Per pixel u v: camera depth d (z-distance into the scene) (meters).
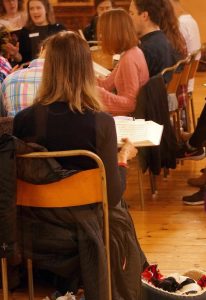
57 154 2.55
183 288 3.09
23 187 2.62
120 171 2.90
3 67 4.32
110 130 2.68
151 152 4.75
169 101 5.16
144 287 3.05
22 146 2.53
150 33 5.11
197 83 7.24
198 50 5.78
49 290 3.36
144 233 4.35
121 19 4.71
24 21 5.44
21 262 2.90
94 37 5.59
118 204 2.81
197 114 6.64
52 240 2.66
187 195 5.05
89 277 2.64
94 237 2.64
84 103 2.69
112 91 4.83
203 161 5.98
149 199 5.03
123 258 2.82
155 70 5.01
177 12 6.08
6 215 2.56
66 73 2.66
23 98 3.55
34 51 5.11
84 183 2.63
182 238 4.25
